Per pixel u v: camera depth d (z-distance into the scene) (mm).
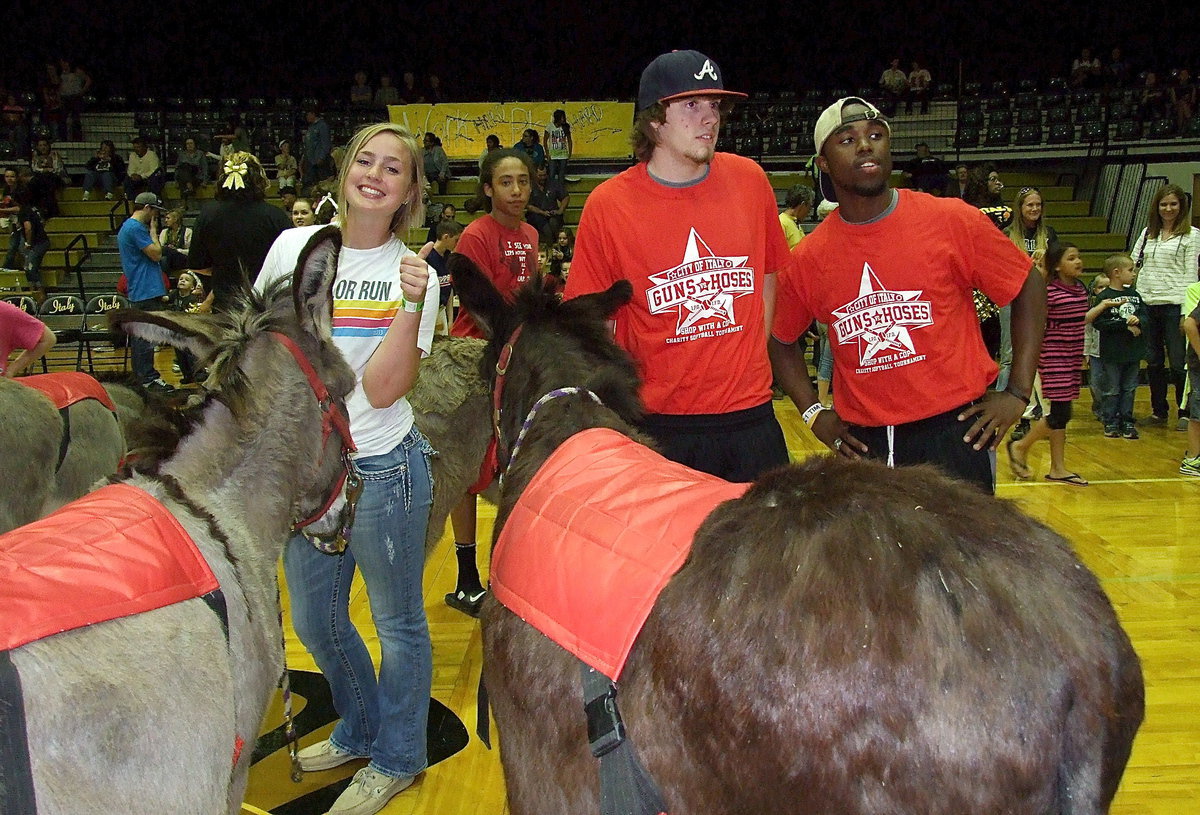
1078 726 1291
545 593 1686
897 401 2982
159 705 1629
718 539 1479
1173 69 18125
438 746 3400
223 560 1955
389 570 2893
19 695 1449
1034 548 1357
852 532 1365
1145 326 7934
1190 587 4750
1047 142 17141
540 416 2145
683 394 2783
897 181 15891
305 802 3068
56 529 1703
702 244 2734
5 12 20062
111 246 15266
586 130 17078
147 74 20656
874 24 20453
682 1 20641
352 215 2811
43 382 3619
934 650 1261
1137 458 7379
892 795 1271
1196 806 2992
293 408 2240
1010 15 19891
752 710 1343
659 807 1488
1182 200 8391
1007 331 6230
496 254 4348
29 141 18266
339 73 21047
